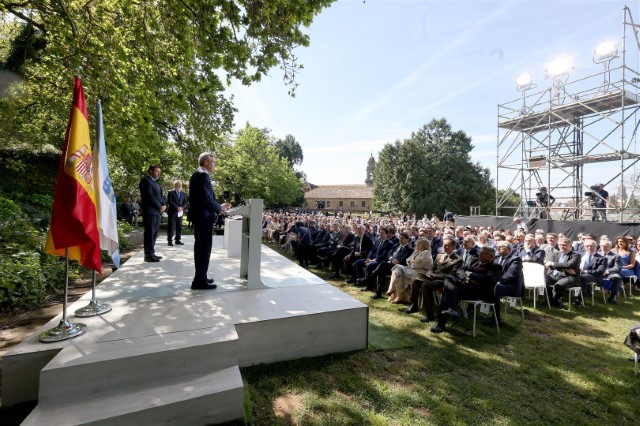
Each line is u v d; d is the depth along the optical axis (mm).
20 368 2100
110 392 2029
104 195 2816
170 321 2725
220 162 21875
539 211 12453
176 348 2219
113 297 3346
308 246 8250
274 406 2410
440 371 3061
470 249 5371
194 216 3648
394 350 3455
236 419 2133
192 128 8992
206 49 4594
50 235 2377
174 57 5047
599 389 2840
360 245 6711
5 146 8789
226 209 3842
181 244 7703
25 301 3770
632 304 5637
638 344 3104
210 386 2129
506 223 12000
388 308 4945
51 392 1893
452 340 3803
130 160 8812
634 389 2850
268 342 2895
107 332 2453
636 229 7926
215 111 8891
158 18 4812
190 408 2006
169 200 7438
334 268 7523
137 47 5238
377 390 2680
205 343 2309
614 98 10305
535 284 5168
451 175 32719
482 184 32562
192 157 10211
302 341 3049
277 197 29219
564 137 13203
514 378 2990
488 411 2484
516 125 13758
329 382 2760
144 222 5277
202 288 3730
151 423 1904
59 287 4504
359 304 3385
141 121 5438
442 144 33625
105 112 5410
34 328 3086
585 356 3488
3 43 7273
